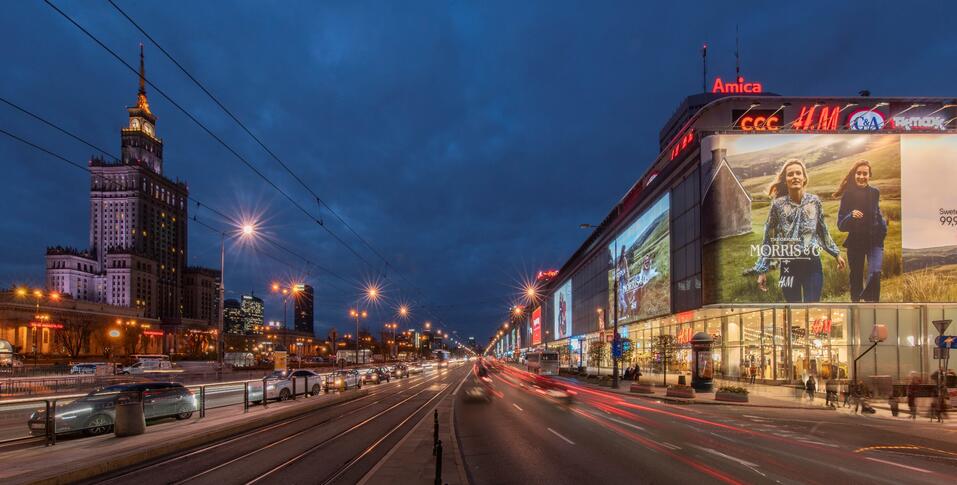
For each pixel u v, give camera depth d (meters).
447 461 13.35
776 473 12.39
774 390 39.53
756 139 43.09
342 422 22.73
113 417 18.58
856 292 41.44
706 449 15.70
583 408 28.55
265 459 14.44
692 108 101.38
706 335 40.19
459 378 64.25
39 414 17.03
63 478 11.77
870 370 41.41
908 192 42.25
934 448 16.30
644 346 64.56
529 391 41.62
